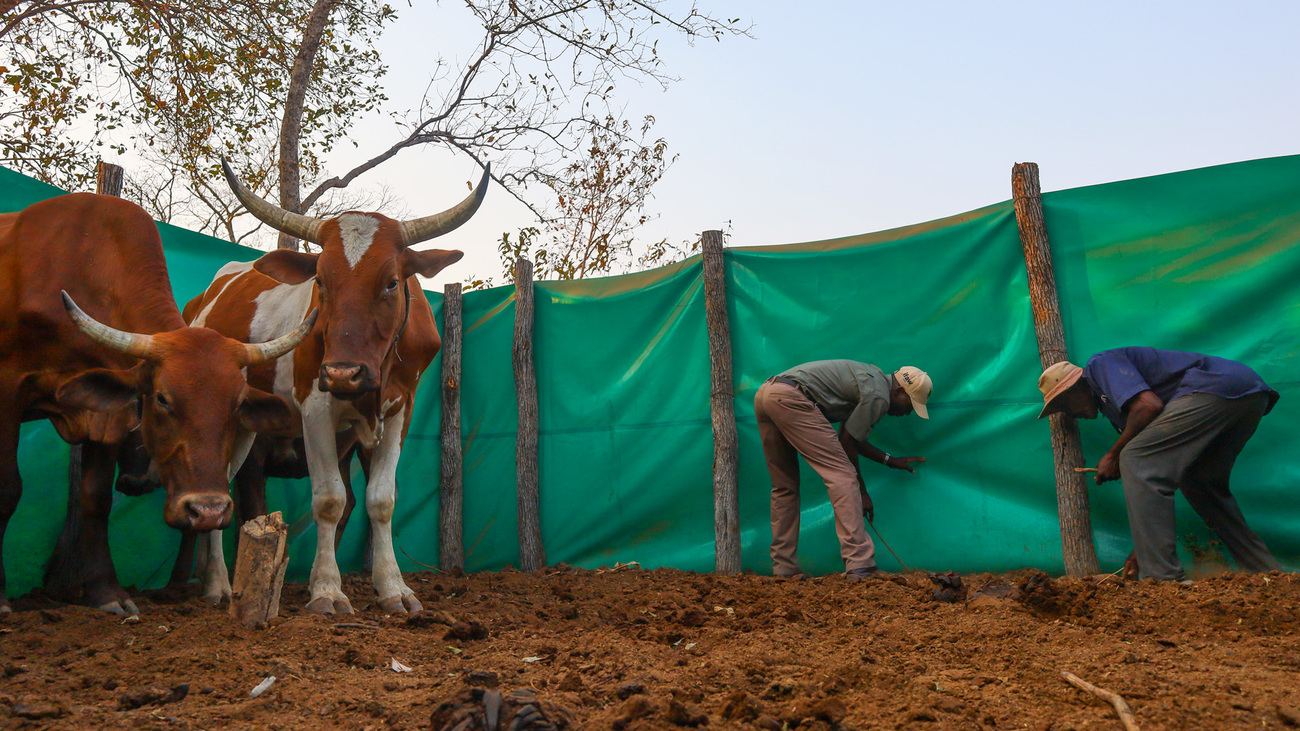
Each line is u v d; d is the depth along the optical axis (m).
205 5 9.91
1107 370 4.71
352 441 5.23
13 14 8.92
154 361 3.97
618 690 2.55
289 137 11.15
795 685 2.54
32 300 4.28
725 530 6.12
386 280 4.29
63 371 4.36
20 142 9.02
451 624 3.90
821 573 5.94
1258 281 5.04
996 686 2.63
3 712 2.44
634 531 6.63
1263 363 4.98
